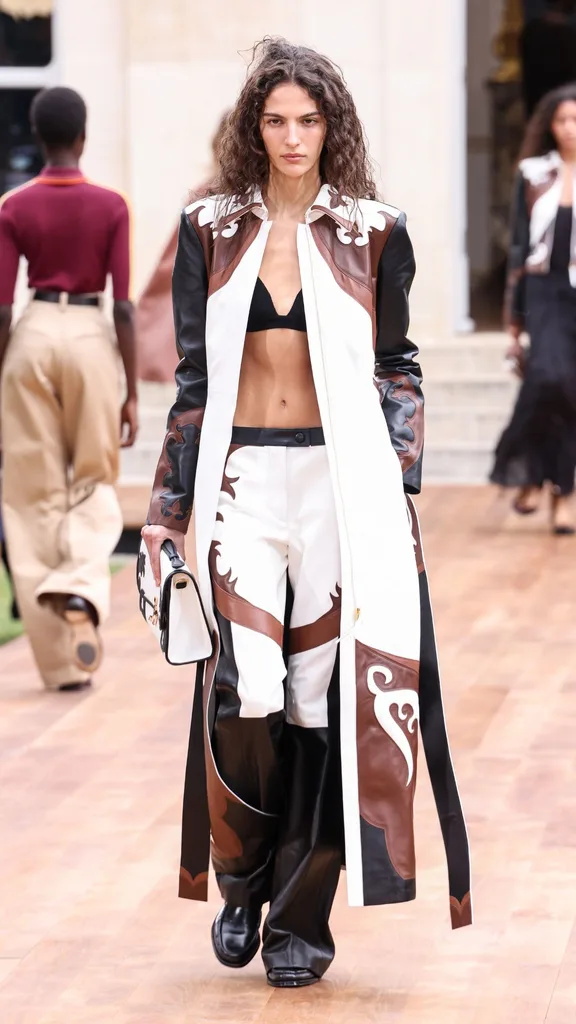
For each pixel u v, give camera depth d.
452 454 24.70
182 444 8.45
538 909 9.74
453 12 25.41
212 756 8.37
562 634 16.22
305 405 8.32
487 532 21.08
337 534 8.27
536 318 20.61
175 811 11.53
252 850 8.68
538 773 12.20
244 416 8.38
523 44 32.12
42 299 14.26
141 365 18.58
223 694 8.27
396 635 8.25
